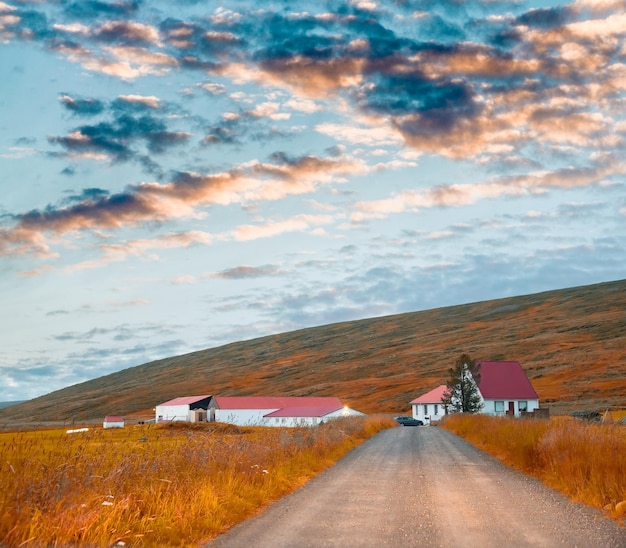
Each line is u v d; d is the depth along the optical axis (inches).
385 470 912.3
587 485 634.2
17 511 386.6
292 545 426.9
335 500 628.1
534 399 3708.2
